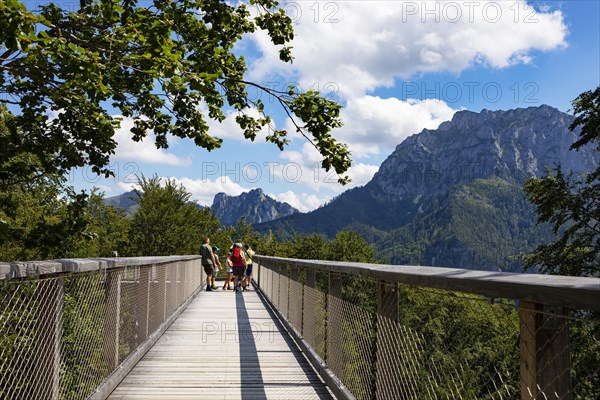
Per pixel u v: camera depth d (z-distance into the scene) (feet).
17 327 9.56
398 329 10.34
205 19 17.56
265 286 51.70
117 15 17.11
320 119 16.79
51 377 11.40
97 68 13.51
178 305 38.78
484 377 6.40
